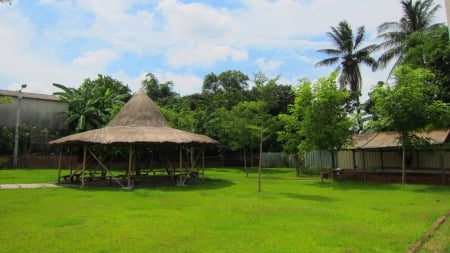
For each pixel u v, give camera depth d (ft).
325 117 71.77
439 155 70.28
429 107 60.18
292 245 23.75
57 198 47.93
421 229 28.35
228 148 142.00
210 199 46.91
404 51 92.53
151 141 63.82
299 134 75.31
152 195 50.98
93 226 30.01
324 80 72.38
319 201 44.78
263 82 64.13
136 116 74.28
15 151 112.47
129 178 63.41
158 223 31.17
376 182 72.08
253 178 86.94
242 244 24.06
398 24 106.93
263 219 32.83
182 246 23.75
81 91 130.82
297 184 69.82
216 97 162.30
